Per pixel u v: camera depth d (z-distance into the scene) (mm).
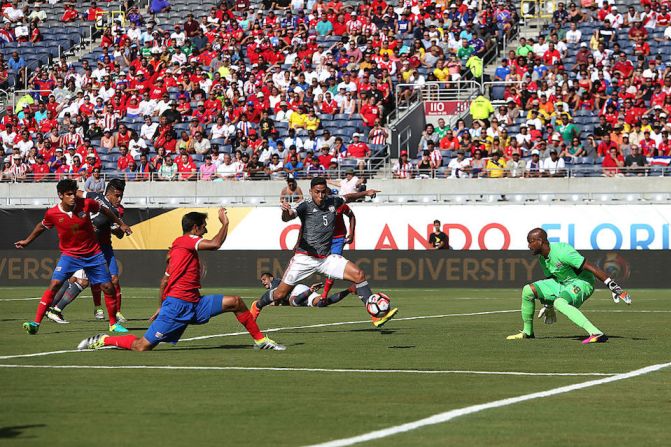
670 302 45250
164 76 76500
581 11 77000
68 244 29797
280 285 29031
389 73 72438
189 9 87500
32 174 67500
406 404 17438
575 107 66438
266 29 80812
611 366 22531
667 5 74375
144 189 64625
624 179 58906
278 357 24188
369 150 65812
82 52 86375
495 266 55500
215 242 24234
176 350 25609
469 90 70875
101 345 25125
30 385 19531
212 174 65062
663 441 14406
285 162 64438
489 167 61625
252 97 71250
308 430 15125
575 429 15258
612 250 55312
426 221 58969
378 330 31453
